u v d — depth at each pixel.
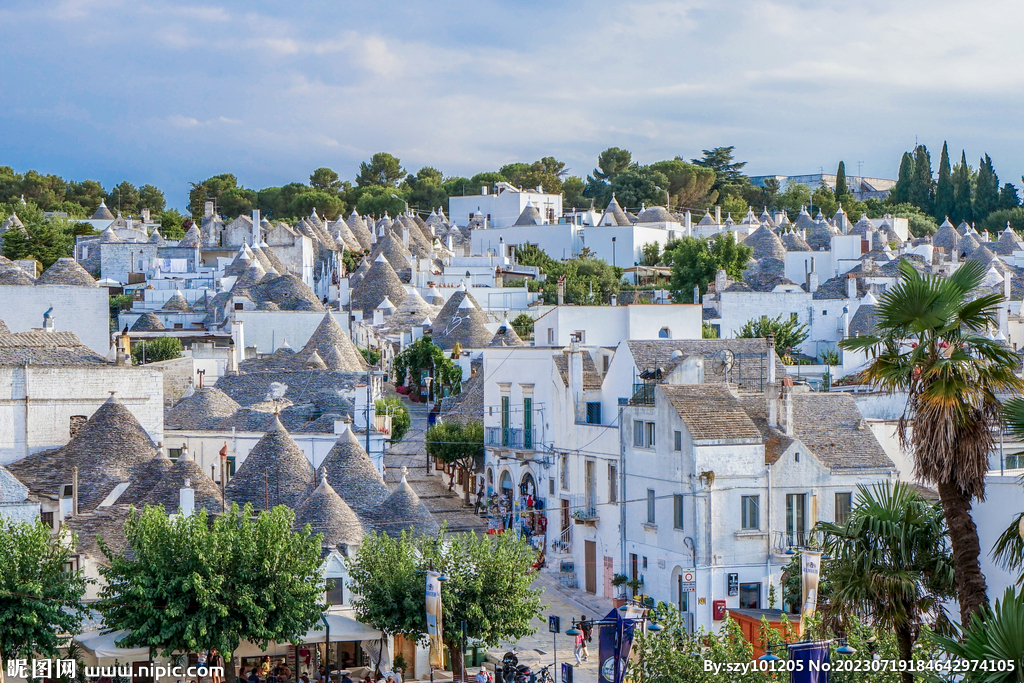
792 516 65.75
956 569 33.97
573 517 73.75
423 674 60.22
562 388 77.88
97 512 64.06
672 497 66.25
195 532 53.59
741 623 58.03
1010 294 142.75
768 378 76.62
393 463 98.06
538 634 66.06
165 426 83.75
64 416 79.31
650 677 41.16
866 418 74.25
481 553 57.84
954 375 33.53
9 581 51.09
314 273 184.62
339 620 57.97
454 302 132.75
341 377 94.19
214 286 151.62
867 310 125.50
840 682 38.06
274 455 69.62
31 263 137.62
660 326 90.81
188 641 51.56
